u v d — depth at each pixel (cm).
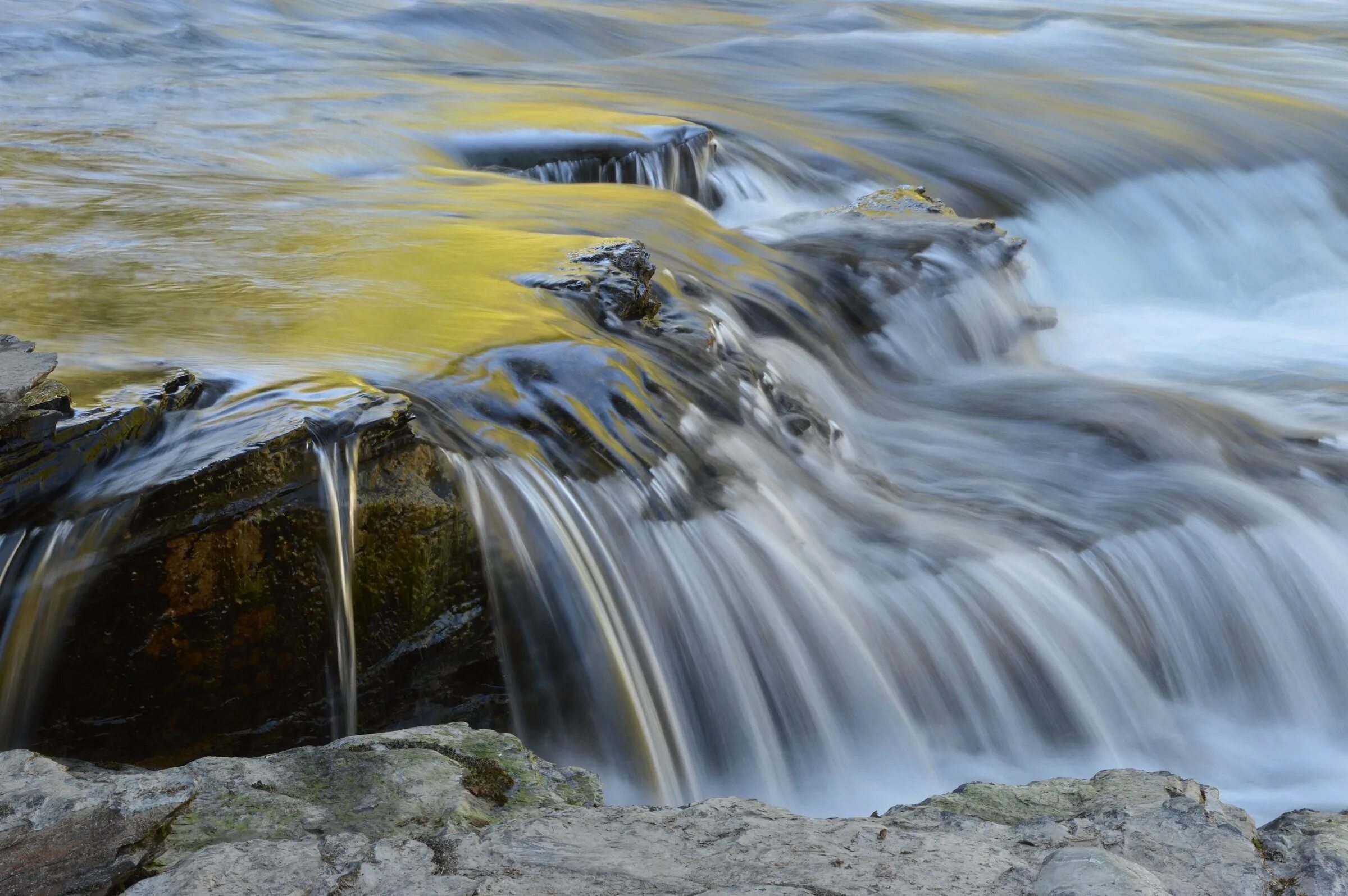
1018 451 763
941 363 903
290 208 827
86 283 625
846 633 562
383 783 313
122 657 413
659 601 525
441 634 473
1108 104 1636
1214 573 647
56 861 274
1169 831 285
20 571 401
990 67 1936
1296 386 946
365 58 1770
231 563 423
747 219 1235
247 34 1848
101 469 420
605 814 297
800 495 637
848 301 880
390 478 464
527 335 575
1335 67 2017
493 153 1154
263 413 450
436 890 264
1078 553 633
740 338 744
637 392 578
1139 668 612
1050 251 1267
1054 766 568
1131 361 1023
